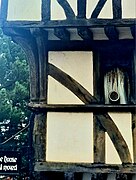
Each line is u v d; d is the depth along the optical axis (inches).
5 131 413.7
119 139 205.8
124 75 215.6
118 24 196.5
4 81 490.3
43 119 212.8
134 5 198.1
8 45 515.5
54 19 202.7
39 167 208.7
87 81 213.9
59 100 213.3
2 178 334.0
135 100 210.8
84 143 207.9
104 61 218.5
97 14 199.3
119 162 204.4
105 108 208.4
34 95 215.8
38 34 206.5
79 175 210.7
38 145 211.2
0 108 434.9
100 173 204.4
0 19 206.8
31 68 217.6
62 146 209.5
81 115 210.2
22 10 206.4
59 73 215.5
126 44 215.0
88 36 204.7
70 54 216.8
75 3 202.5
